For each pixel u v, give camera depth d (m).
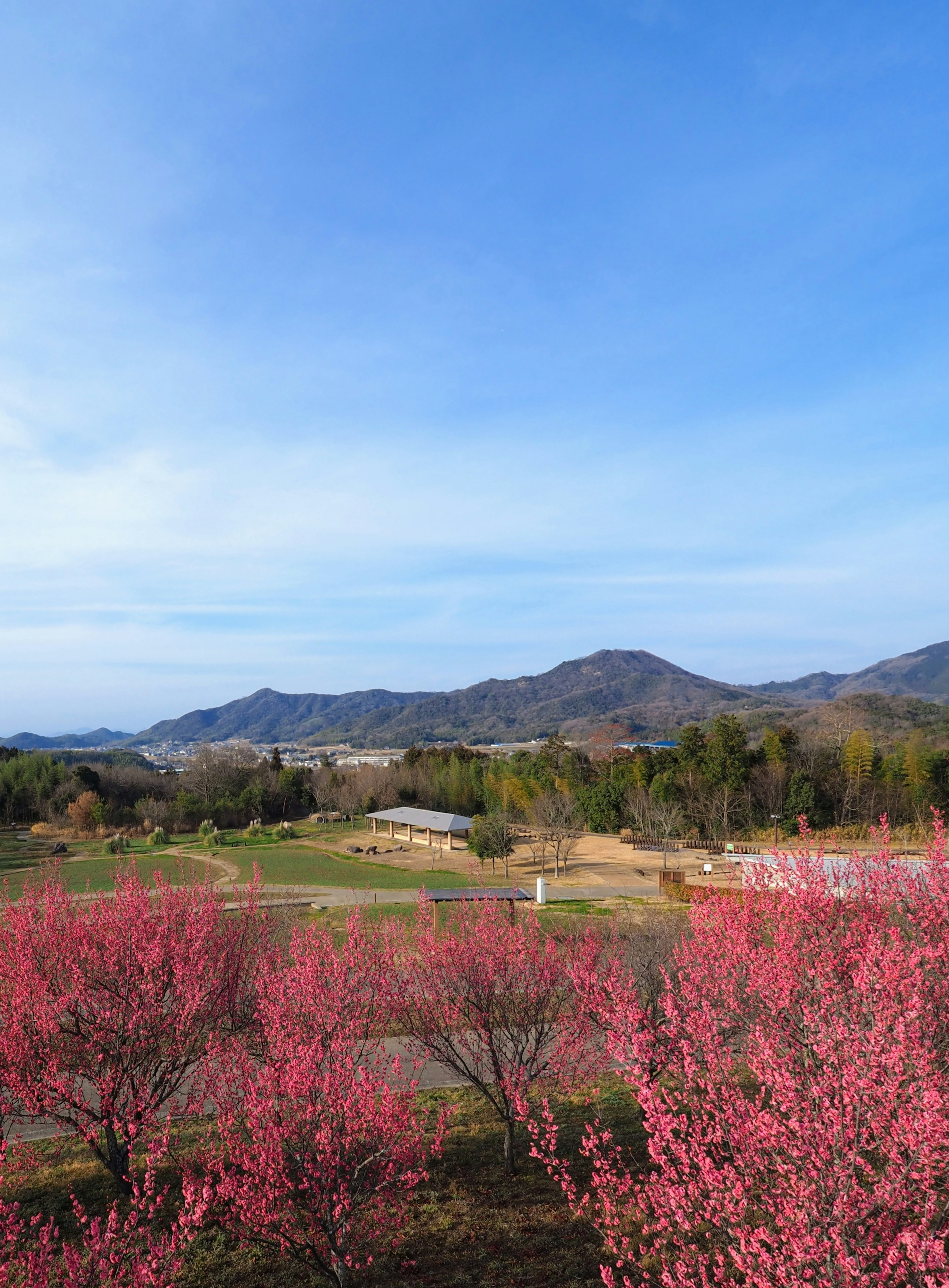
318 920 27.70
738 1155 6.19
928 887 8.44
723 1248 7.41
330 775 91.38
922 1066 5.54
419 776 83.62
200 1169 9.65
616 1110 12.84
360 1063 11.23
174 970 10.76
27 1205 10.02
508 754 152.38
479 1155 11.34
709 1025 8.00
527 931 12.90
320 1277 8.33
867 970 6.50
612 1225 9.02
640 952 14.17
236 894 18.30
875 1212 5.53
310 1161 7.52
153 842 59.25
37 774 74.88
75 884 38.09
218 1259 8.74
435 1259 8.64
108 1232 6.28
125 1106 9.71
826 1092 5.96
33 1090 9.37
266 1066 8.64
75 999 10.41
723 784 58.16
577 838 52.38
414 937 14.25
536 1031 11.75
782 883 9.53
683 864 46.94
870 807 55.84
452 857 52.41
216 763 92.12
